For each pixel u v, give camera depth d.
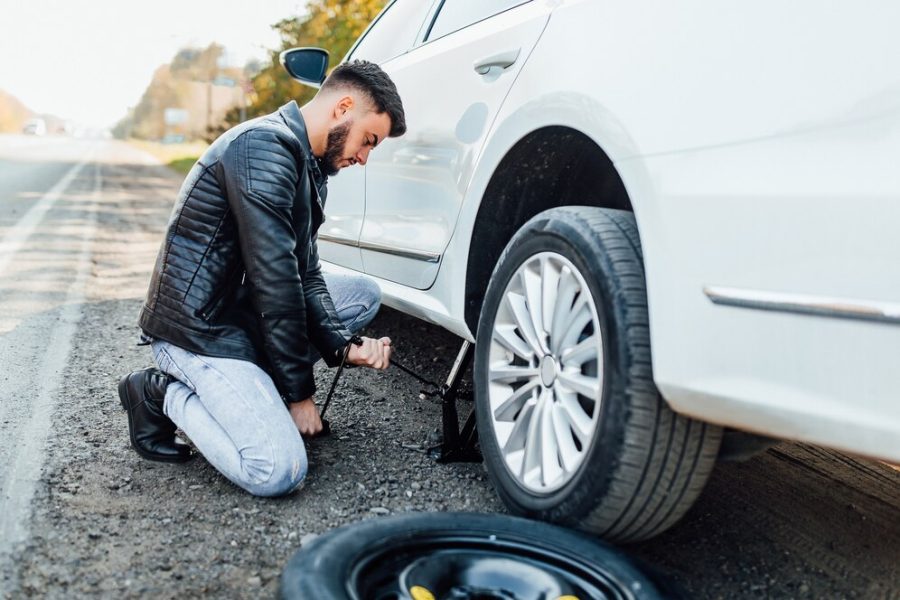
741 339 1.40
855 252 1.27
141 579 1.66
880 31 1.29
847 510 2.19
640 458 1.59
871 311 1.24
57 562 1.71
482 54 2.31
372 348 2.35
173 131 84.56
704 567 1.83
